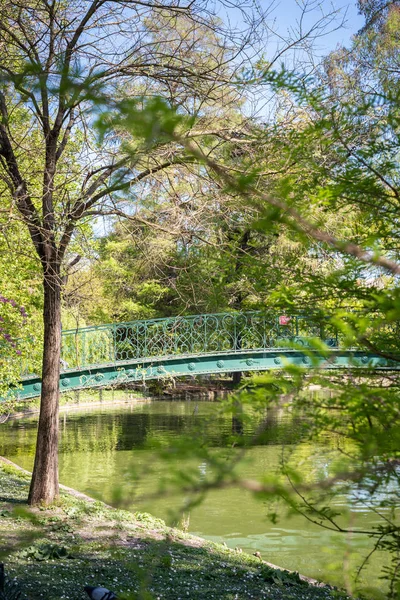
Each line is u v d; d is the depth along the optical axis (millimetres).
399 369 2330
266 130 2732
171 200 9797
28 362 17984
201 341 23141
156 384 41656
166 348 22938
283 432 1766
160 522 10367
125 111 841
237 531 11219
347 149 2398
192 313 25391
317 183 2447
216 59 9555
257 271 2854
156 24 10523
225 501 13555
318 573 8633
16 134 10789
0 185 11703
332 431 1781
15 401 18578
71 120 9961
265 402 1718
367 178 2273
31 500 10930
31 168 10859
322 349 1325
